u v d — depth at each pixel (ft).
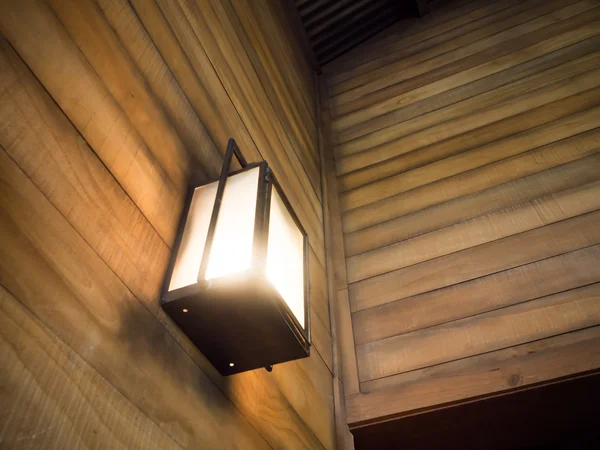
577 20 11.60
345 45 15.31
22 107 3.34
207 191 5.07
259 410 5.07
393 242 9.13
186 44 6.36
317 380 6.88
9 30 3.45
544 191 8.50
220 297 4.09
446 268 8.24
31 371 2.77
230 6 8.88
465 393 6.63
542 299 7.18
